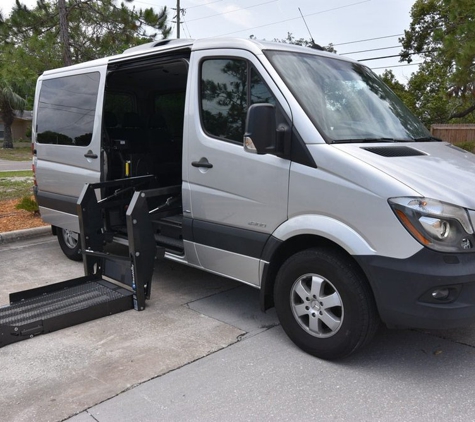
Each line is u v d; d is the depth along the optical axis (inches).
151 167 238.5
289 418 114.8
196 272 224.4
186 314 176.2
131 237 173.5
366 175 125.9
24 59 560.4
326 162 132.8
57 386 129.2
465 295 119.6
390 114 167.3
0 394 125.7
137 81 238.1
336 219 132.0
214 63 166.1
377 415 115.4
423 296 119.6
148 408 118.9
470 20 459.2
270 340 154.9
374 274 124.7
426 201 119.0
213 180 163.3
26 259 255.3
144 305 179.8
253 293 197.8
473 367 137.2
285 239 143.6
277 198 144.7
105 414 116.7
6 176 676.1
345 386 127.8
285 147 139.9
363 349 147.2
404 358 142.0
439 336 156.1
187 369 137.0
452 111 964.6
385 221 122.2
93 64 224.5
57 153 239.3
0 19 601.0
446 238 118.5
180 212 190.5
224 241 162.6
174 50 180.9
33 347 151.2
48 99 252.7
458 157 153.1
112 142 231.5
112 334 159.8
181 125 251.8
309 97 146.8
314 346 141.0
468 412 116.1
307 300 141.2
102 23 602.2
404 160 134.8
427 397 122.5
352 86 165.5
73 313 165.5
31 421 114.0
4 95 1392.7
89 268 197.2
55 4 605.3
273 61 151.8
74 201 228.5
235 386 128.2
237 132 157.4
